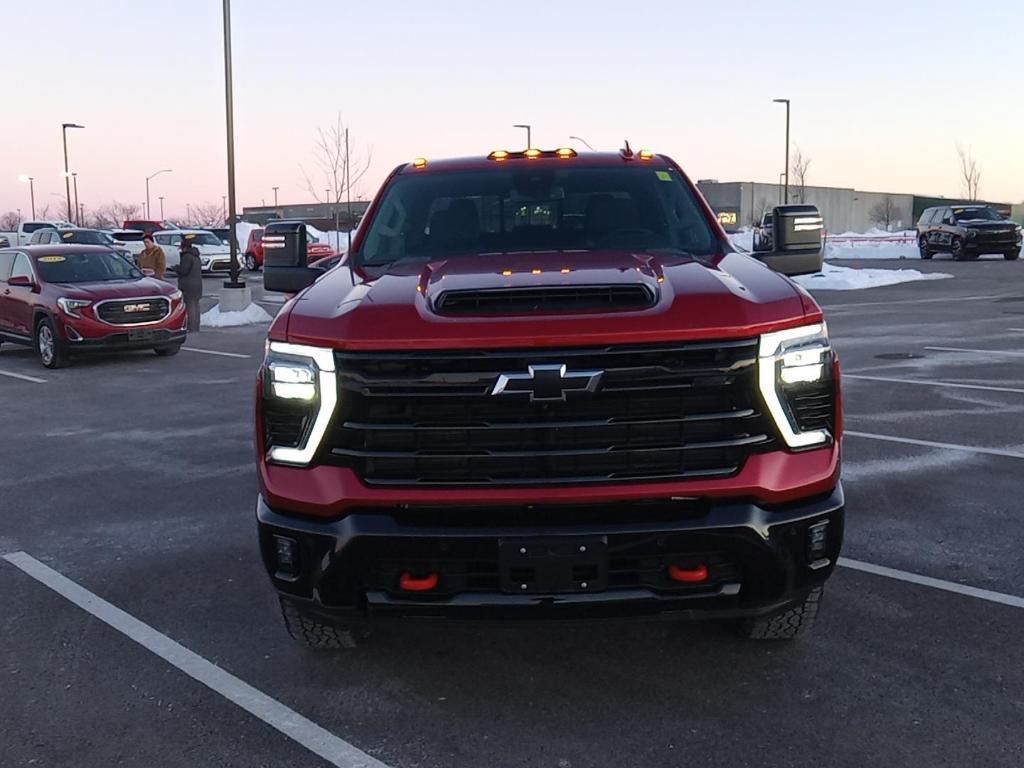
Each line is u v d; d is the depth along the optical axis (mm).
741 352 3182
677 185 4895
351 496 3225
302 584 3359
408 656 4027
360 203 48500
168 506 6453
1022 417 8508
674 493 3146
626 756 3219
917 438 7758
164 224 51125
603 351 3119
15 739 3447
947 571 4836
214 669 3971
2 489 7031
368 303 3408
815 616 3844
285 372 3346
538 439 3180
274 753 3309
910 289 23781
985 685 3637
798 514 3248
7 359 15367
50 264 14539
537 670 3869
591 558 3141
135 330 13898
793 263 4422
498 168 4996
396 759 3246
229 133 20172
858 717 3424
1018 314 17188
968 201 82250
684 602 3234
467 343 3127
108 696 3762
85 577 5129
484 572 3225
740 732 3348
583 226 4605
